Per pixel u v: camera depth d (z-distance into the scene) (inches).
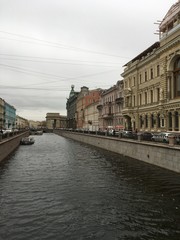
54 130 6811.0
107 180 868.6
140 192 717.9
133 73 2182.6
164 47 1578.5
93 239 445.4
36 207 601.9
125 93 2293.3
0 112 4116.6
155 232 469.4
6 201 646.5
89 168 1103.6
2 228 489.7
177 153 909.2
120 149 1561.3
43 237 453.4
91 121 4067.4
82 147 2193.7
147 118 1934.1
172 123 1542.8
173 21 1588.3
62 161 1328.7
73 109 6397.6
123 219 527.5
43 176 942.4
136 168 1066.7
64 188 768.9
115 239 444.8
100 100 3540.8
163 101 1626.5
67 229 484.4
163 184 796.0
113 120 2903.5
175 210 574.6
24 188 769.6
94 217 539.5
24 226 498.6
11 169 1090.1
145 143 1174.3
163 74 1620.3
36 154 1656.0
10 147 1702.8
